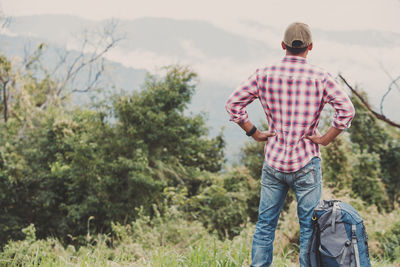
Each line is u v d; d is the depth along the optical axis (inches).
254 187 637.3
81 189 609.6
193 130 683.4
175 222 340.8
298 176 97.8
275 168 100.3
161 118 622.2
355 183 490.0
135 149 632.4
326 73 94.6
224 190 571.8
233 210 542.3
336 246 91.7
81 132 650.8
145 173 607.8
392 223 256.1
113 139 633.6
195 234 299.0
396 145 681.6
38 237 605.6
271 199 103.9
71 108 873.5
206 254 123.6
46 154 631.2
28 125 721.6
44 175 613.9
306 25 97.6
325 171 482.9
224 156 785.6
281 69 96.6
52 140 633.0
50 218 622.8
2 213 605.3
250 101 101.3
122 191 621.0
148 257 148.6
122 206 605.6
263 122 638.5
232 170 681.0
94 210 589.9
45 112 722.2
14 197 608.4
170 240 303.4
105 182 594.6
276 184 102.7
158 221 371.9
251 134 102.7
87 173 588.4
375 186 489.4
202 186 702.5
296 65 96.1
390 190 682.2
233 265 121.3
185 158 727.7
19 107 745.6
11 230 599.2
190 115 682.2
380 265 157.6
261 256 106.0
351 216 92.8
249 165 673.0
